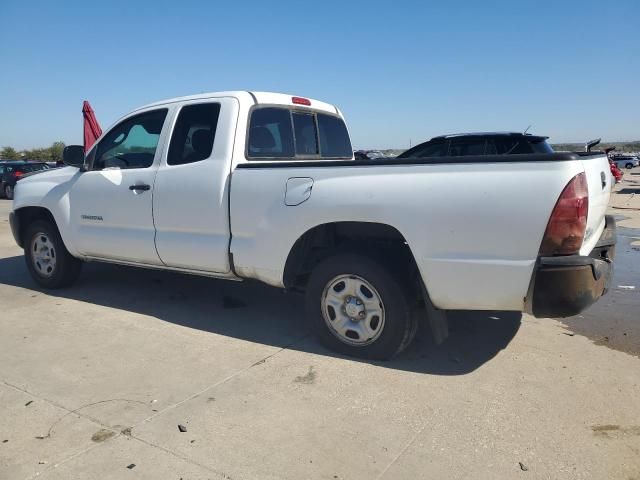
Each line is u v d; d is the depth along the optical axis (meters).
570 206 3.21
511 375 3.76
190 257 4.69
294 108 5.28
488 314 5.16
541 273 3.27
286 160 5.11
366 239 4.15
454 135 9.51
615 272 7.24
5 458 2.78
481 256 3.42
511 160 3.32
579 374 3.78
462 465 2.71
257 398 3.42
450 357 4.09
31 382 3.67
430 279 3.59
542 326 4.83
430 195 3.52
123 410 3.27
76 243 5.62
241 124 4.54
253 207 4.27
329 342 4.18
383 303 3.86
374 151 15.53
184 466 2.71
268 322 4.93
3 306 5.46
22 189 6.10
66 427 3.08
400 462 2.74
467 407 3.29
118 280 6.50
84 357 4.11
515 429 3.04
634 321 5.01
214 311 5.26
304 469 2.68
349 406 3.31
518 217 3.29
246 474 2.65
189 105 4.81
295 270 4.28
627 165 63.91
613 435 2.98
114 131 5.41
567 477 2.62
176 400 3.40
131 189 5.04
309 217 3.97
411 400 3.38
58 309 5.34
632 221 13.07
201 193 4.53
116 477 2.62
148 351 4.22
